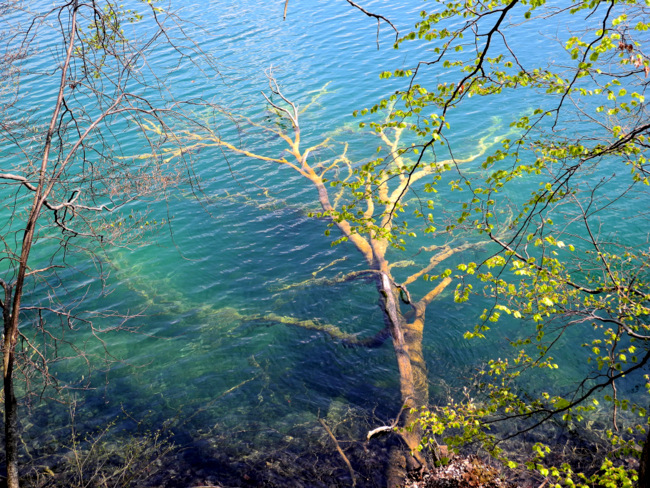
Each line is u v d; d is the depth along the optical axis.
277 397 8.74
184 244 13.12
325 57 23.39
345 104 19.61
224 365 9.50
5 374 5.58
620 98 14.91
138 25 26.12
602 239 11.29
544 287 5.89
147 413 8.55
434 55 22.02
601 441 7.38
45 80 20.42
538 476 6.95
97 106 18.16
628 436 7.38
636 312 5.54
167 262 12.51
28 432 8.23
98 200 14.38
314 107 19.61
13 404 5.66
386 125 5.95
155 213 14.24
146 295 11.49
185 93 20.59
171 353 9.86
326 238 13.11
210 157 17.03
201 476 7.34
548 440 7.53
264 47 24.94
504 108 17.92
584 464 7.08
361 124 6.04
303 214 14.13
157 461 7.62
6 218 13.79
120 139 17.11
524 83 5.70
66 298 11.44
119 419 8.46
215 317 10.74
